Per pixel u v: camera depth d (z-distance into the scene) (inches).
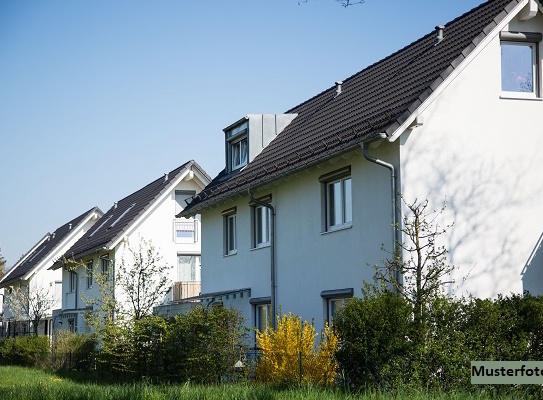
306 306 834.2
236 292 990.4
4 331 2285.9
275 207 911.0
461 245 687.7
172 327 797.9
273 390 540.4
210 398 521.3
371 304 559.5
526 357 548.4
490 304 560.7
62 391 641.0
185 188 1553.9
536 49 727.1
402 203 675.4
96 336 1078.4
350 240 755.4
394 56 909.8
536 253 710.5
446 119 693.9
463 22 791.7
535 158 719.1
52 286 2153.1
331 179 794.8
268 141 1056.8
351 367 562.6
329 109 942.4
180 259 1555.1
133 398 553.0
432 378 537.0
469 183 696.4
